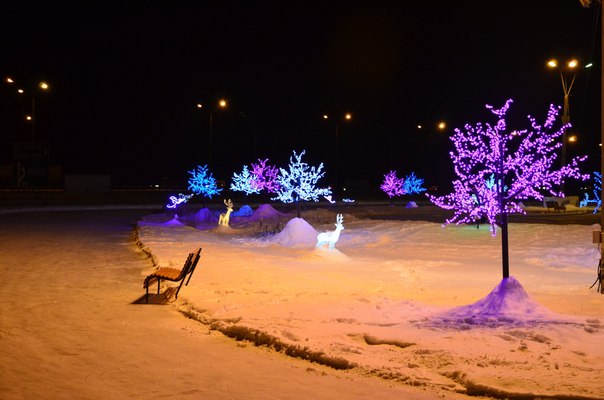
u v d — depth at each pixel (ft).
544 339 25.91
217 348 26.99
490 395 19.63
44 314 34.60
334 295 38.73
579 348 24.40
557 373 21.08
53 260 60.44
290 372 23.12
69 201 172.14
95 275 50.42
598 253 69.36
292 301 36.47
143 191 202.59
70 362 24.45
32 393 20.36
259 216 125.18
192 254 40.98
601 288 43.47
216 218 125.29
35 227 104.27
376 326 29.89
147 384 21.48
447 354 23.94
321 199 234.58
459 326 29.25
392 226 105.19
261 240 83.46
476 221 104.27
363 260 64.39
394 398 19.88
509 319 29.84
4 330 30.40
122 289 43.52
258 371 23.26
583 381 19.98
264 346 27.22
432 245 80.94
